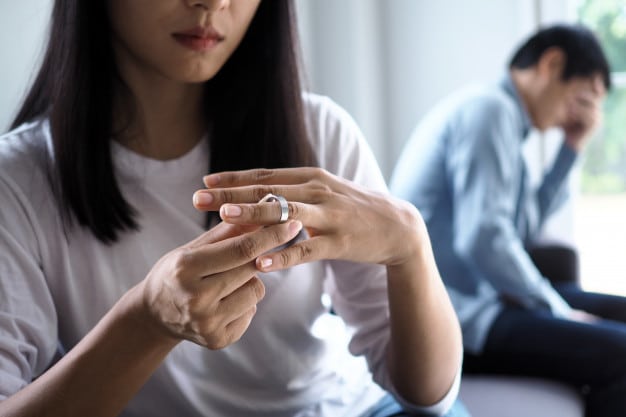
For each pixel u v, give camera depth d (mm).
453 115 2258
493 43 3123
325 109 1348
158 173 1225
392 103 3305
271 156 1272
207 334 986
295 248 1022
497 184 2178
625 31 2955
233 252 960
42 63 1241
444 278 2230
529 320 2105
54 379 1029
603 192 3016
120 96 1210
